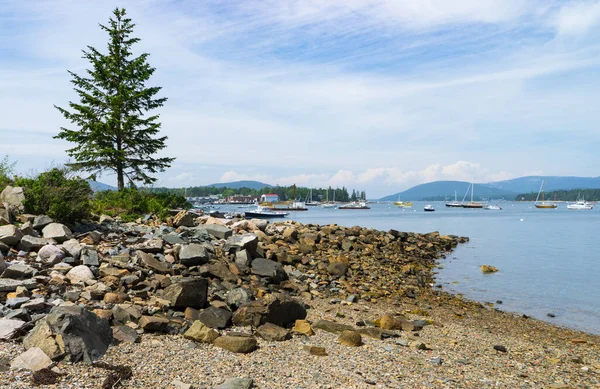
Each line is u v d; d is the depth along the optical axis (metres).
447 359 9.99
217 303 11.70
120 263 13.09
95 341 7.55
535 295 20.17
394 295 18.39
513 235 57.94
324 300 15.80
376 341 10.84
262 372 7.69
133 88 30.97
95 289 10.84
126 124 29.91
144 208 26.20
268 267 16.52
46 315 7.82
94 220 20.39
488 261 31.30
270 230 26.42
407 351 10.25
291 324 11.41
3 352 6.86
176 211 25.58
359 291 18.17
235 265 16.27
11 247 13.22
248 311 10.84
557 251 38.00
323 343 10.15
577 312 17.17
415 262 28.22
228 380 6.81
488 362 10.16
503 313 16.75
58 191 18.58
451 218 121.44
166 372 7.10
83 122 29.48
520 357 10.98
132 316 9.61
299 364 8.38
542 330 14.52
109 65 31.23
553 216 135.25
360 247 27.11
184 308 11.00
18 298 9.23
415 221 102.44
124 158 29.62
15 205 17.02
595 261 31.56
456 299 18.95
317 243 26.03
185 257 14.98
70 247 13.42
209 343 9.02
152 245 15.78
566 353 11.82
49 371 6.34
